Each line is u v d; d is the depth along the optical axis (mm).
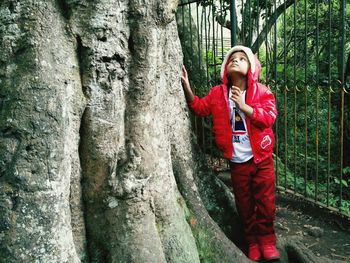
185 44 5184
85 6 1907
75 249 1932
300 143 5754
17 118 1709
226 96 2822
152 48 2062
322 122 5688
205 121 5277
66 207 1806
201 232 2506
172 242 2213
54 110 1741
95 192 2057
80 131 1989
